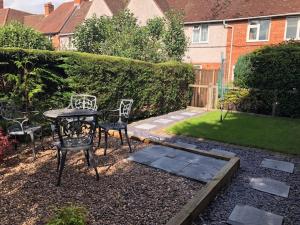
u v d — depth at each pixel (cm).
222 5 2034
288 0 1788
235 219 354
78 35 1670
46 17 3105
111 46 1470
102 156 550
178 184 433
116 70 859
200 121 988
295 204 404
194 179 449
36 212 333
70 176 444
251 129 873
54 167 480
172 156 559
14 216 323
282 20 1738
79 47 1669
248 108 1228
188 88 1358
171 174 472
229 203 397
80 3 2927
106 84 837
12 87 663
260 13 1802
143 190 406
